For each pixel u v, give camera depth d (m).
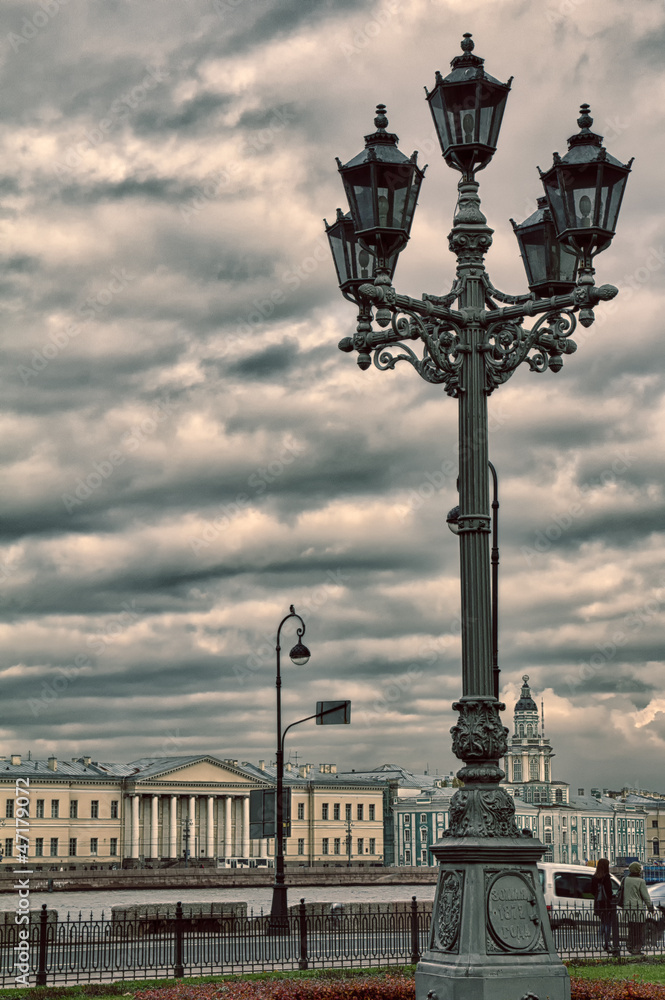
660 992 14.37
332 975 19.66
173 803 146.75
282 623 34.94
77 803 139.38
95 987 17.88
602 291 11.97
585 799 175.38
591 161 11.85
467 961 10.97
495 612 21.95
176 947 19.73
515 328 12.58
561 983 11.13
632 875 24.53
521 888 11.38
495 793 11.55
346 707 32.94
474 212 12.80
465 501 12.18
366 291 11.78
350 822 153.75
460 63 12.80
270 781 153.88
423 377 12.61
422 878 79.62
